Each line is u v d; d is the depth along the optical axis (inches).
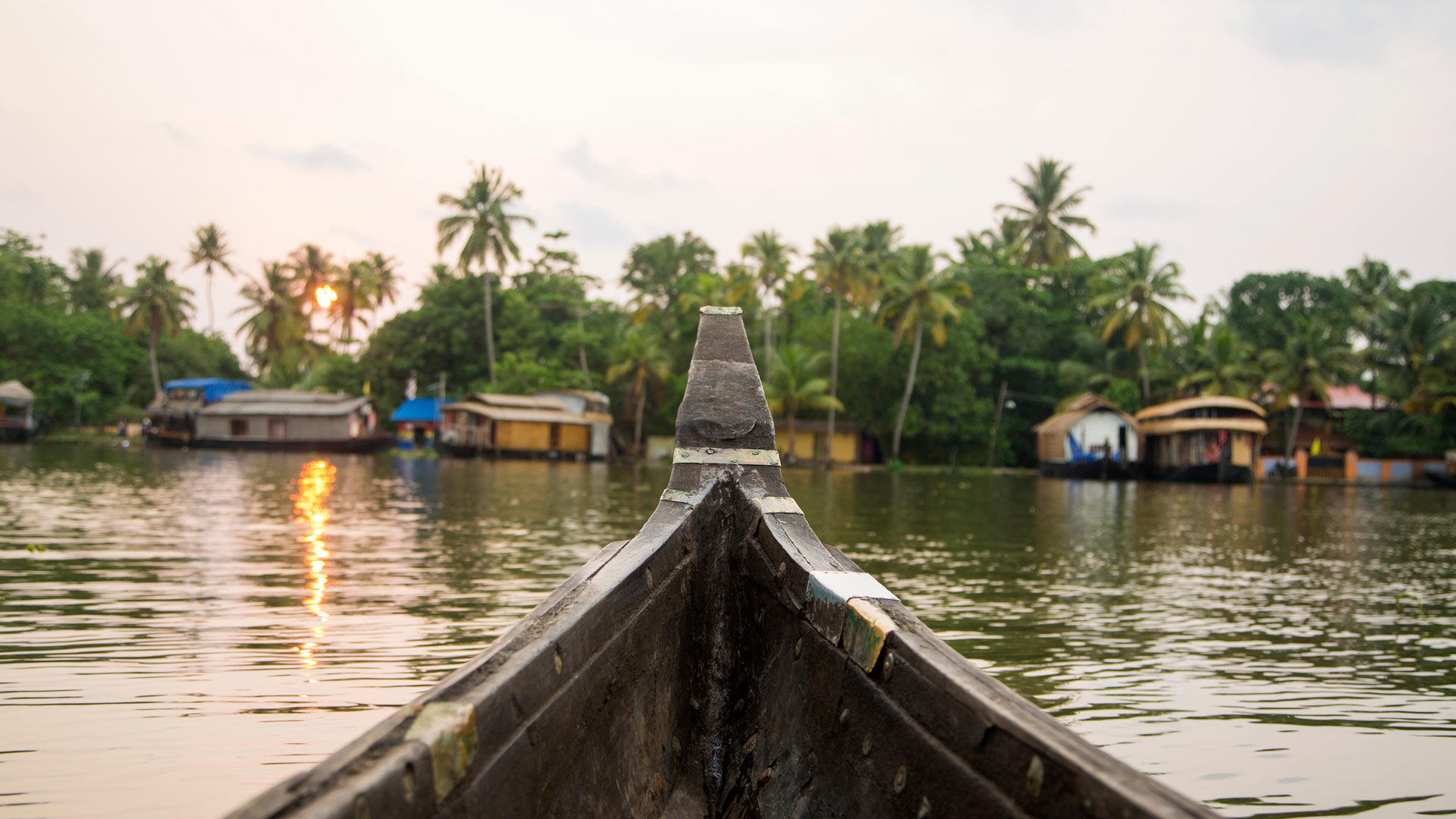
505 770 80.2
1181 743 198.2
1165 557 500.4
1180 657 268.5
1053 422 1875.0
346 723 196.7
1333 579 428.5
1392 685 242.7
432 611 302.0
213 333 3038.9
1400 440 1802.4
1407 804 168.9
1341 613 340.8
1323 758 189.6
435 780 68.1
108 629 272.4
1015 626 307.0
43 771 169.0
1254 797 171.6
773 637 130.3
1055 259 2504.9
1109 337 2209.6
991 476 1827.0
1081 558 486.9
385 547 456.4
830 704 106.1
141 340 2615.7
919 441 2160.4
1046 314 2208.4
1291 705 223.6
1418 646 286.7
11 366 2274.9
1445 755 191.9
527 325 2277.3
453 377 2299.5
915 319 1952.5
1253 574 439.5
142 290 2377.0
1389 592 389.4
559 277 2518.5
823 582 112.3
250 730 191.9
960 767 77.3
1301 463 1802.4
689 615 141.5
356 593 331.0
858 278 1988.2
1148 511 880.3
